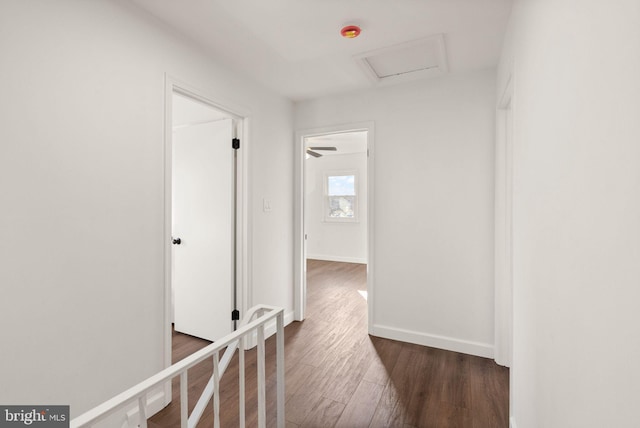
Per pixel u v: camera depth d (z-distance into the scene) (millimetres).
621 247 557
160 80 1868
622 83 548
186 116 2938
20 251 1276
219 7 1749
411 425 1739
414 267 2752
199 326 2906
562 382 872
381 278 2881
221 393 2059
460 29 1951
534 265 1171
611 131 591
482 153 2502
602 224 632
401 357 2506
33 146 1312
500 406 1894
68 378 1436
